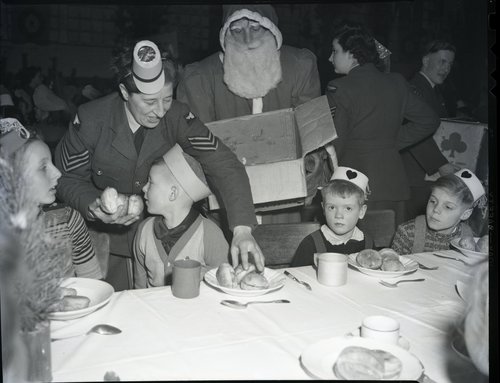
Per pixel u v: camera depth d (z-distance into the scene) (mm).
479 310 986
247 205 2045
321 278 1549
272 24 2494
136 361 1078
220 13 3172
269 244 1946
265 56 2496
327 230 2041
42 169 1727
